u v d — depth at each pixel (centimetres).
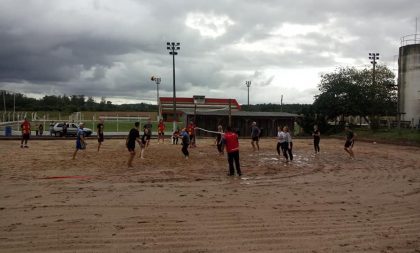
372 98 4669
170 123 6234
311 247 630
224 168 1630
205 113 4541
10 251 592
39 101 10856
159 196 1029
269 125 4731
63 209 868
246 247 625
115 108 11044
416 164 1858
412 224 779
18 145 2756
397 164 1850
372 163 1883
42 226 726
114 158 1931
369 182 1322
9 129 3856
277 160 1969
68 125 4084
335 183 1293
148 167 1627
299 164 1812
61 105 10900
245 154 2270
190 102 6538
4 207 884
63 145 2775
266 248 622
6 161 1766
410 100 4544
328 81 4866
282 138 1909
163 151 2362
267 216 823
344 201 998
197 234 687
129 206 905
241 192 1104
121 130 5206
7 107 10044
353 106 4609
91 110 10725
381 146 3075
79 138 1858
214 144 3066
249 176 1421
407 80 4584
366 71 5059
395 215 853
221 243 642
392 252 614
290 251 610
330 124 5041
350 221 794
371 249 626
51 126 4500
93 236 667
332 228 739
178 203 944
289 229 728
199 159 1948
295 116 4769
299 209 896
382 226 760
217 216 816
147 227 726
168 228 721
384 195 1090
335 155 2280
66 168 1559
